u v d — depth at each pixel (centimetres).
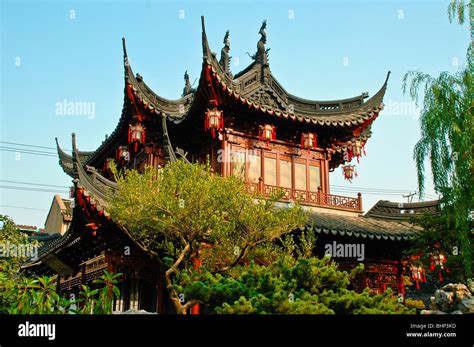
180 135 2634
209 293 1127
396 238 2169
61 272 2603
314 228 2031
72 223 2012
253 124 2475
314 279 1187
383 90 2648
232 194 1588
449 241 1866
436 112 1580
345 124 2545
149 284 2191
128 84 2367
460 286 1446
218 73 2233
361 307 1079
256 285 1195
